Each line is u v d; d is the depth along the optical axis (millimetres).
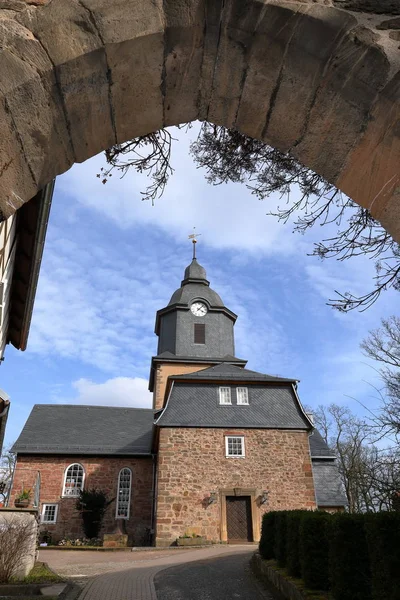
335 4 2393
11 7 2197
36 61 2160
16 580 8305
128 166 3932
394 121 2271
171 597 8328
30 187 2346
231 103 2557
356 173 2465
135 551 17125
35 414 28234
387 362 8211
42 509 23078
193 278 33375
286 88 2428
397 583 3900
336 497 21422
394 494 6215
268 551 9938
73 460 24391
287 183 4488
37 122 2248
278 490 18828
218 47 2357
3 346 9984
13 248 7426
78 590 8328
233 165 4426
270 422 20094
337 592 5086
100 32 2213
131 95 2426
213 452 19203
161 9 2260
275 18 2270
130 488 24016
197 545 17297
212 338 30547
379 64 2246
